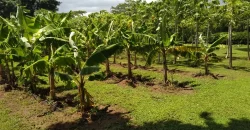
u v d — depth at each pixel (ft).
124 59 99.19
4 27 48.21
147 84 53.98
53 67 40.70
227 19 82.69
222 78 59.67
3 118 38.60
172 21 87.20
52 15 49.80
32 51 41.81
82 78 38.34
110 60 95.55
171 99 43.57
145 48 52.85
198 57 64.85
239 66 78.64
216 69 73.10
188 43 145.48
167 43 50.11
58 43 40.11
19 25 44.34
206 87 50.78
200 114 36.55
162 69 72.08
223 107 38.96
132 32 52.85
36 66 37.81
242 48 133.90
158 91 48.78
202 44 62.08
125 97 45.11
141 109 39.11
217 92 47.01
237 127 32.22
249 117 35.17
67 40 39.99
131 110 38.96
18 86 53.47
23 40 40.88
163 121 34.76
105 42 52.21
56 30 38.86
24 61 46.65
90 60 33.01
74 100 43.24
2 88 52.85
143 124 34.17
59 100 44.50
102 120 35.96
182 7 80.64
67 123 35.91
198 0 80.89
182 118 35.45
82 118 36.88
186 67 77.46
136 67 75.72
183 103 41.19
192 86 52.01
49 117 38.24
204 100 42.50
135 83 55.11
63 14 51.49
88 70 32.71
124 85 53.78
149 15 83.92
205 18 87.15
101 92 48.65
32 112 40.27
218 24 94.79
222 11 81.76
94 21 71.92
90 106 39.60
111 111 39.06
